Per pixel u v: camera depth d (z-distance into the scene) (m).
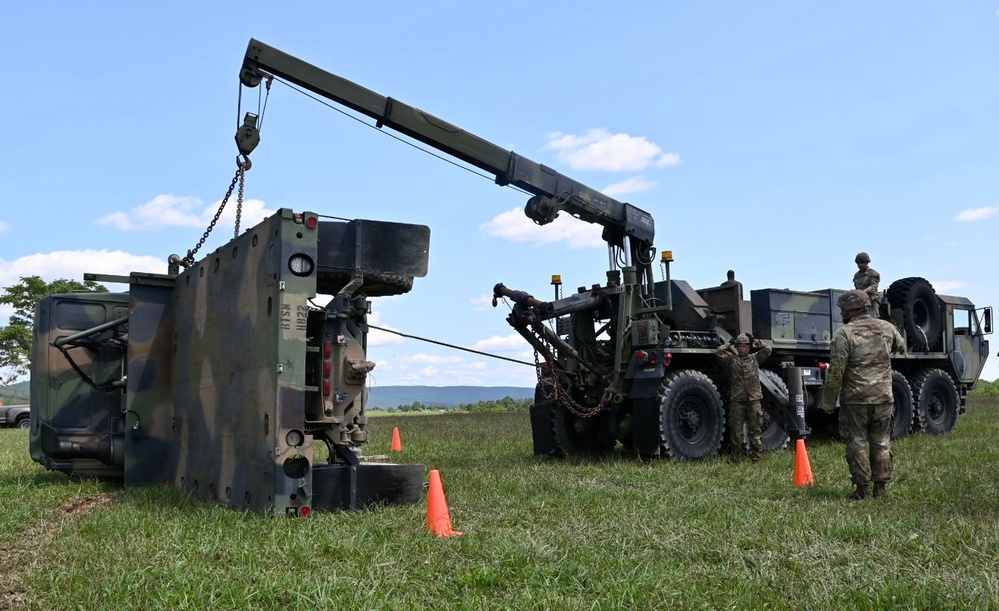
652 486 7.77
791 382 11.71
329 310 6.62
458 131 9.98
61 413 8.52
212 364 7.16
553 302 11.14
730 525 5.52
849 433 7.08
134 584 4.04
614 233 11.67
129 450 7.93
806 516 5.80
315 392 6.52
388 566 4.41
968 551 4.64
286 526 5.48
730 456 10.80
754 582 4.05
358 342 6.74
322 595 3.79
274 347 6.08
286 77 8.86
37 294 38.69
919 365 14.70
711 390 10.98
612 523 5.59
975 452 10.11
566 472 9.16
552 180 10.77
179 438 7.83
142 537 5.18
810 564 4.41
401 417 27.06
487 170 10.39
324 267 6.64
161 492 7.27
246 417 6.45
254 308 6.44
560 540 5.01
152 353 8.11
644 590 3.92
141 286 8.12
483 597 3.88
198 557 4.66
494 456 11.64
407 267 6.95
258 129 8.45
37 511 6.53
